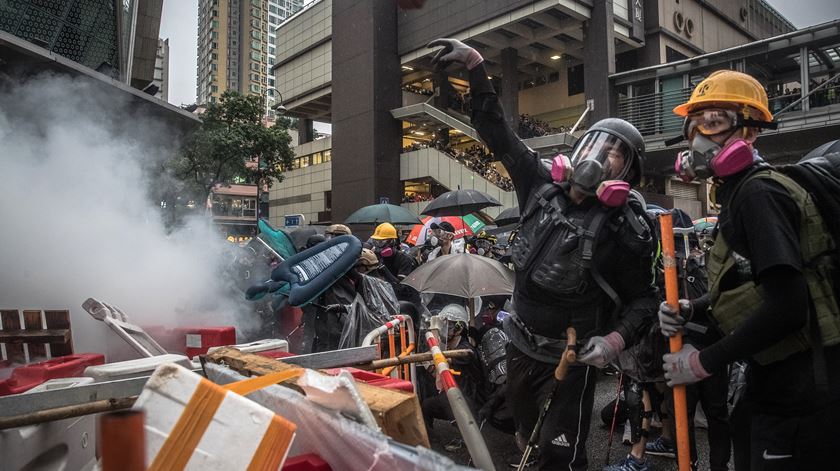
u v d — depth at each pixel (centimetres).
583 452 246
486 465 138
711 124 181
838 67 2369
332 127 3819
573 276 236
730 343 157
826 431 146
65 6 666
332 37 3831
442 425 486
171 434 88
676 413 187
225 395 91
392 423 110
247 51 15100
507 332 271
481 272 447
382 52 3544
